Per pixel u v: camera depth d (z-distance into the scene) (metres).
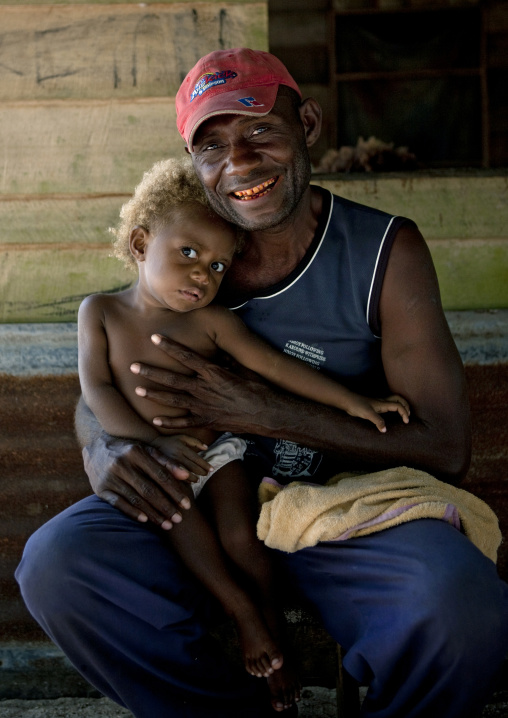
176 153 2.57
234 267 1.92
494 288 2.64
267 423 1.81
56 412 2.46
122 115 2.56
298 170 1.76
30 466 2.46
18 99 2.54
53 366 2.46
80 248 2.57
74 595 1.58
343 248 1.84
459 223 2.63
